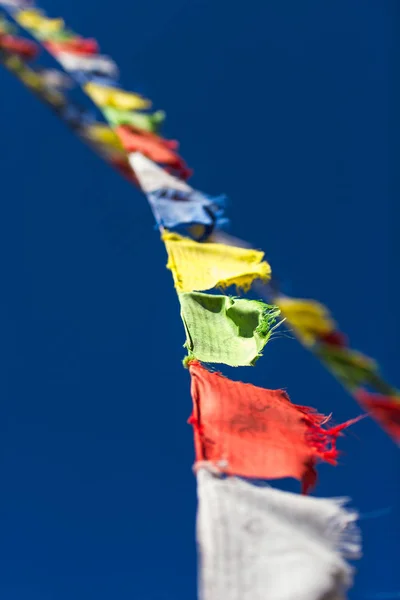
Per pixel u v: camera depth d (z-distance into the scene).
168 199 4.68
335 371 3.69
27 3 6.54
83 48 6.18
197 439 3.01
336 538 2.55
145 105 5.84
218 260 4.20
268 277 4.10
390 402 3.57
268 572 2.41
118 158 5.63
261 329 3.85
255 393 3.38
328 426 3.30
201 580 2.41
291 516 2.58
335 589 2.39
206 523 2.52
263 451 3.03
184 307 3.94
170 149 5.44
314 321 3.83
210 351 3.81
